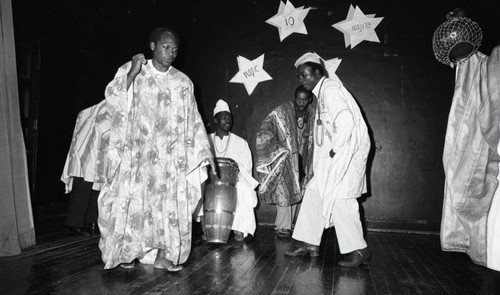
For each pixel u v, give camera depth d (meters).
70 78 6.09
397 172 6.02
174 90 3.45
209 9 6.51
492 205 3.72
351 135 3.61
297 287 2.89
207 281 2.97
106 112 3.56
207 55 6.48
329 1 6.29
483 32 5.82
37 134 5.56
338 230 3.61
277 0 6.40
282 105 5.71
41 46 5.57
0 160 3.54
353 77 6.16
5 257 3.48
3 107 3.62
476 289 2.93
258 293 2.71
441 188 5.93
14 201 3.72
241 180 5.12
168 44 3.36
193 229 5.21
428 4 6.06
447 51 4.14
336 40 6.25
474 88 4.03
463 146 4.03
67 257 3.55
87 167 4.43
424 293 2.80
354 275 3.28
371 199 6.03
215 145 5.48
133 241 3.26
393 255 4.16
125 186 3.27
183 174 3.39
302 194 5.49
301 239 3.91
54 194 5.91
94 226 4.86
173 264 3.28
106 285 2.78
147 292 2.65
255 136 6.32
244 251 4.23
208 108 6.43
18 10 5.20
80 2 6.10
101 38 6.59
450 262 3.86
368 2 6.20
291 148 5.52
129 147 3.30
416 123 6.03
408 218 5.96
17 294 2.53
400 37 6.11
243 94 6.39
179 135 3.42
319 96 3.88
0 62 3.62
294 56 6.32
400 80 6.09
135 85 3.38
